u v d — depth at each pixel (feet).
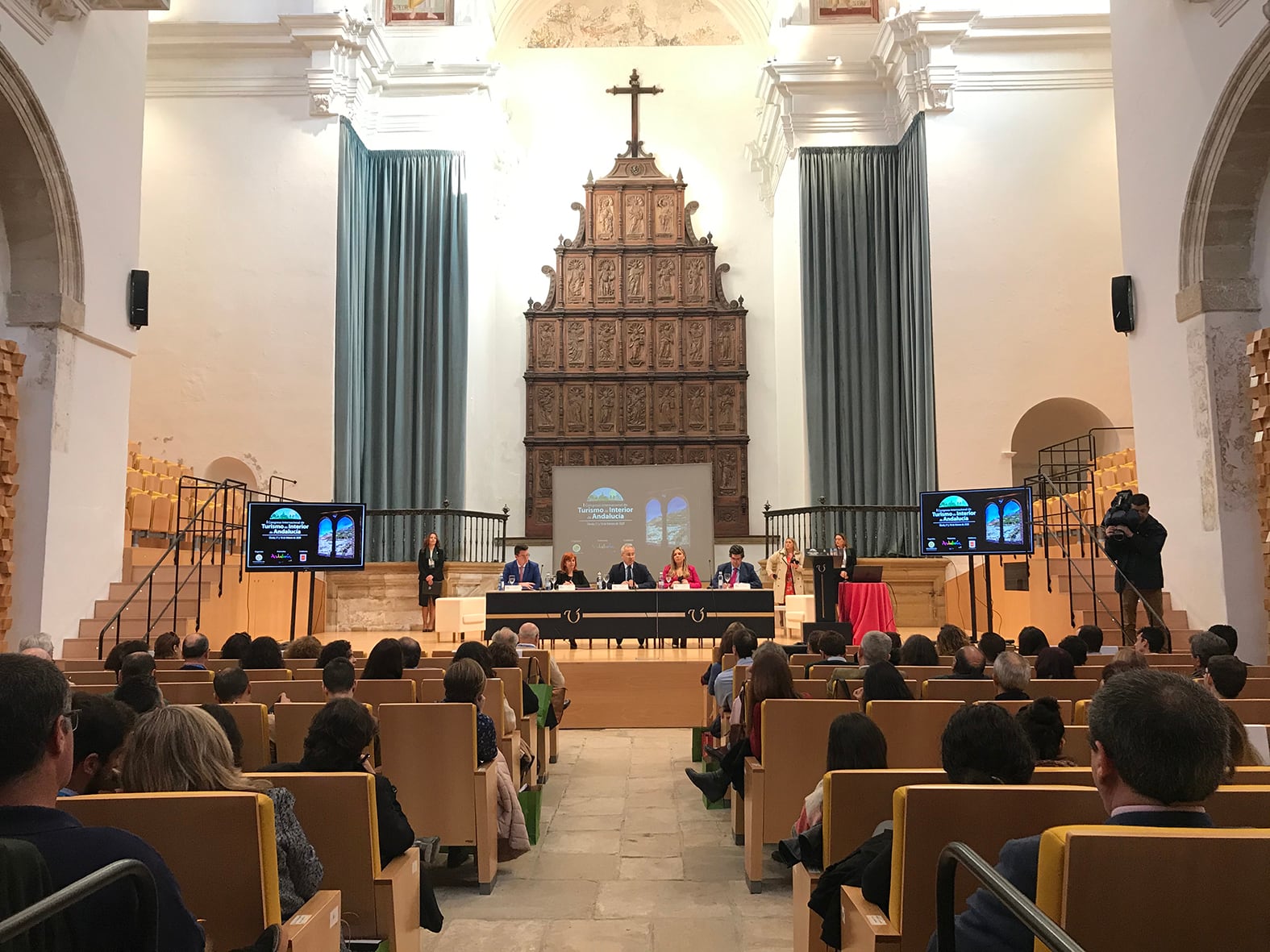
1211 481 28.14
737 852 16.62
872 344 49.78
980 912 6.15
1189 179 28.71
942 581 45.83
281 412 45.39
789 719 14.33
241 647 19.97
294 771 10.27
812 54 51.29
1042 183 45.70
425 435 50.16
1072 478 50.60
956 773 8.11
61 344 28.19
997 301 45.21
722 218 59.21
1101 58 46.06
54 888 5.21
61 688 5.68
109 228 30.53
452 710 14.35
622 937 12.69
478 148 53.21
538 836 17.51
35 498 27.45
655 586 39.37
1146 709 5.47
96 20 29.68
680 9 60.70
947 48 46.39
